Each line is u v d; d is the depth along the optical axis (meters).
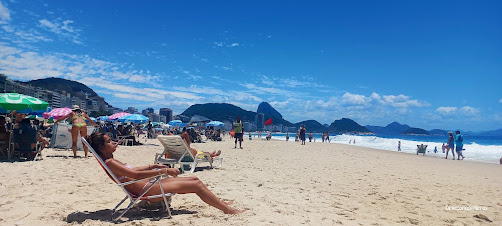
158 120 175.38
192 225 3.41
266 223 3.52
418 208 4.75
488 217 4.29
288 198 5.01
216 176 7.16
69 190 5.07
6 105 8.77
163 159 7.96
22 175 6.36
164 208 3.95
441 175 8.63
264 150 17.08
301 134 27.61
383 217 4.14
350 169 9.29
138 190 3.65
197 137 26.16
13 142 8.62
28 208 3.91
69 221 3.50
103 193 4.96
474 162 14.34
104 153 3.62
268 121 39.75
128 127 20.66
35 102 9.30
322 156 13.95
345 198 5.26
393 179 7.55
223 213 3.88
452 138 16.59
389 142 38.91
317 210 4.30
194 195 4.91
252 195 5.12
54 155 10.22
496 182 7.55
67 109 16.88
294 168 9.07
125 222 3.49
